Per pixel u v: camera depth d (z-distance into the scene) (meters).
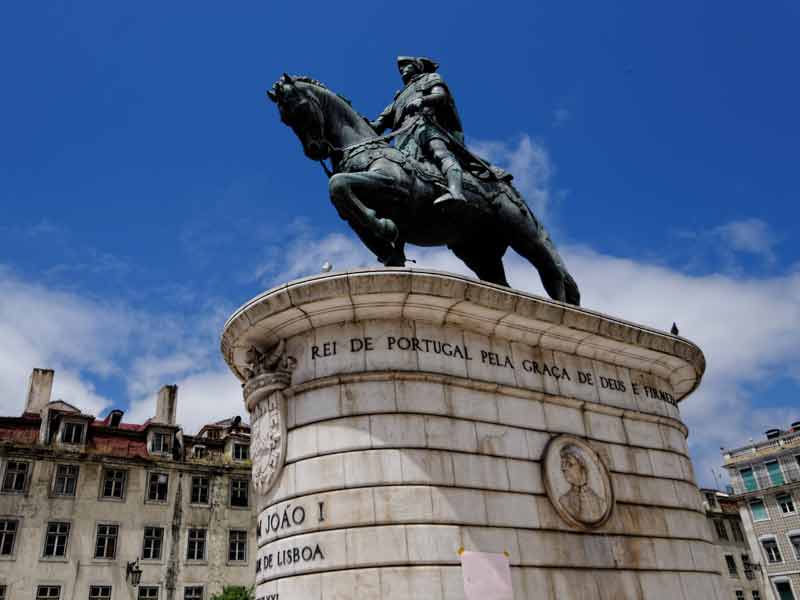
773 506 34.47
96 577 22.64
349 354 5.24
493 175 6.72
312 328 5.43
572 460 5.61
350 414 5.03
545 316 5.84
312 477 4.92
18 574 21.78
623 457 6.06
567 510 5.35
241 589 23.05
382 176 5.89
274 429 5.29
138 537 23.78
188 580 23.83
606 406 6.14
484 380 5.50
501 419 5.46
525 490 5.28
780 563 33.62
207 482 25.72
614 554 5.48
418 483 4.84
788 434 35.03
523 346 5.97
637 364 6.71
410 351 5.30
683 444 6.76
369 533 4.64
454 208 6.20
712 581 6.03
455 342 5.54
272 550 4.94
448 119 6.94
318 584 4.56
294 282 5.24
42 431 24.22
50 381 27.06
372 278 5.15
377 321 5.37
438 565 4.61
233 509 25.64
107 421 27.89
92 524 23.31
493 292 5.53
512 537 5.02
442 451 5.04
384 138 6.38
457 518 4.84
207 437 27.84
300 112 6.14
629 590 5.39
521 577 4.91
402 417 5.03
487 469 5.17
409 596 4.46
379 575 4.50
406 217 6.11
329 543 4.65
